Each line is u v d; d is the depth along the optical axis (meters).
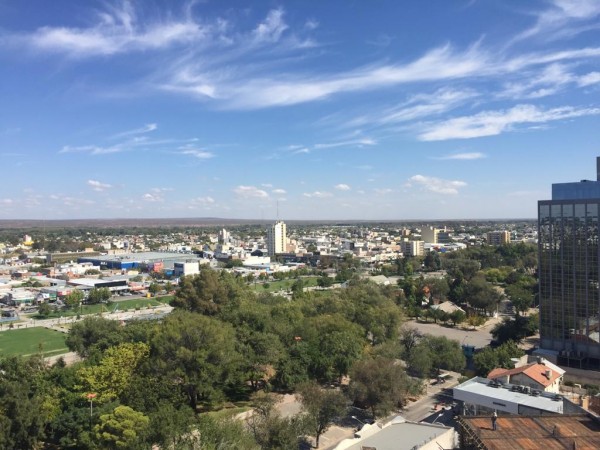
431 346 168.38
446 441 83.50
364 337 184.25
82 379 118.88
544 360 134.50
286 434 100.62
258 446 90.81
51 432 108.31
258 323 163.50
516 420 73.50
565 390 133.75
